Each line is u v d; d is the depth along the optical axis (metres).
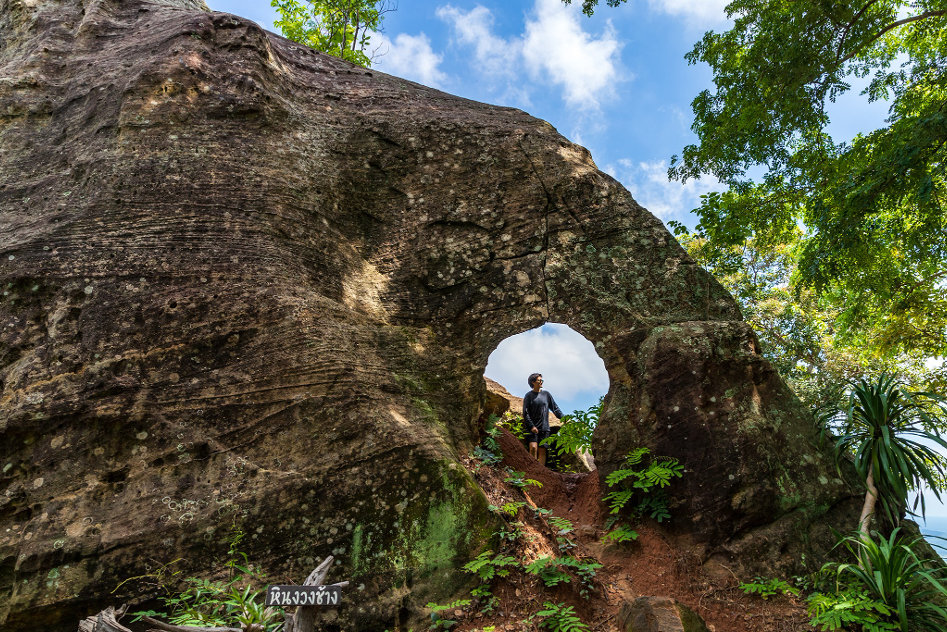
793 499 4.77
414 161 6.21
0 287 4.31
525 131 6.46
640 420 5.21
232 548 3.77
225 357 4.37
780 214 10.16
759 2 9.30
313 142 5.89
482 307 5.68
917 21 9.92
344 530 4.04
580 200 6.05
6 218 4.86
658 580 4.57
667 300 5.69
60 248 4.44
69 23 6.53
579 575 4.34
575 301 5.65
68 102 5.67
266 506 3.96
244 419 4.21
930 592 3.79
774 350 14.35
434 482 4.35
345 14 14.09
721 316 5.67
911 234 8.59
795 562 4.54
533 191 6.09
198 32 5.84
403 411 4.73
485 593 3.97
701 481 4.86
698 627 3.65
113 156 4.91
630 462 5.05
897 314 9.98
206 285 4.55
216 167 5.10
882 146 8.74
